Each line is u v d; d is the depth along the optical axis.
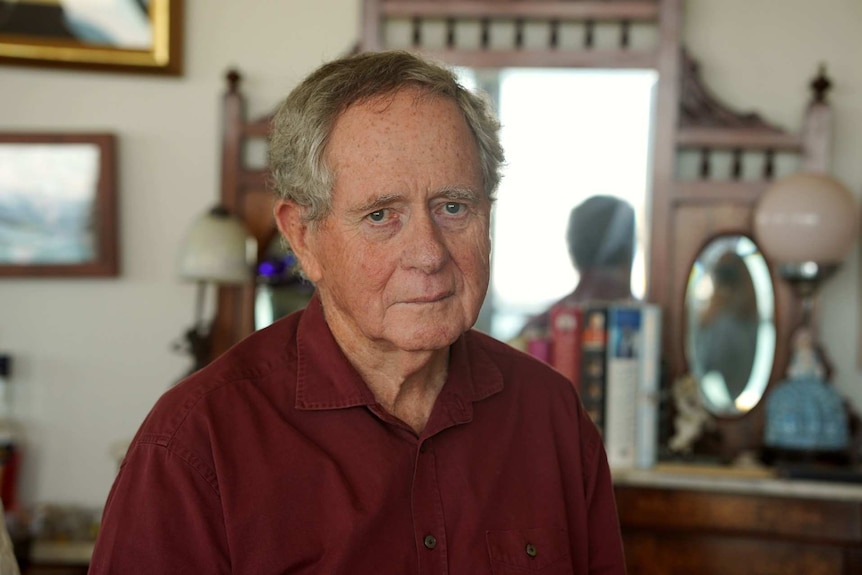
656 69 2.38
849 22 2.39
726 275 2.37
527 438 1.13
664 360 2.27
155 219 2.47
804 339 2.25
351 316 1.01
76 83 2.47
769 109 2.41
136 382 2.47
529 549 1.06
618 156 2.38
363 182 0.95
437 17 2.43
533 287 2.36
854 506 2.03
